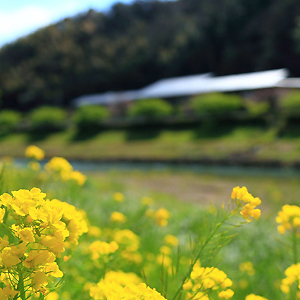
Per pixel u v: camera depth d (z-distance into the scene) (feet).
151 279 6.63
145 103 119.24
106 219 15.99
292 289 4.59
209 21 200.44
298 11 162.61
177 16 247.91
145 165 81.41
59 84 238.27
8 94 238.27
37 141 130.00
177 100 160.66
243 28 193.16
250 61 187.32
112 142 110.73
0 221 2.34
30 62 252.83
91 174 67.92
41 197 2.41
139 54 226.79
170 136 104.83
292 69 168.35
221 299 3.90
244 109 106.42
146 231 13.76
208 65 207.72
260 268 11.09
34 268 2.31
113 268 5.98
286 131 83.25
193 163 76.23
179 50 213.46
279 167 65.41
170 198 43.45
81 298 4.91
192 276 3.70
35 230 2.37
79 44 264.52
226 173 64.39
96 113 127.24
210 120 102.78
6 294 2.30
